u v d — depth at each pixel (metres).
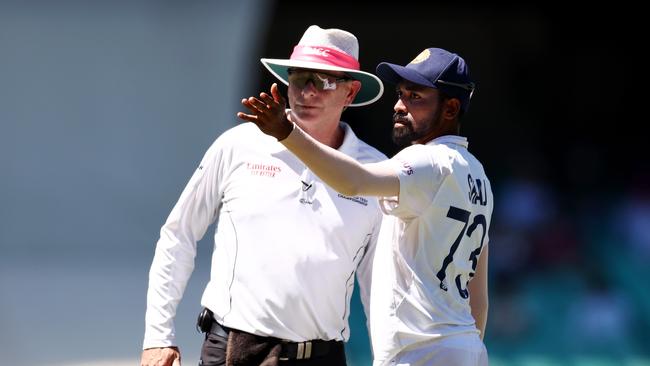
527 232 42.00
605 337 34.12
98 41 41.12
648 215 44.53
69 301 34.41
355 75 14.15
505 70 57.16
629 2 55.50
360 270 14.71
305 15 54.50
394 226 12.70
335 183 11.56
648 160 54.12
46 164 43.66
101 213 44.47
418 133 12.91
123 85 41.53
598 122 57.12
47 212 44.47
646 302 36.09
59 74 41.84
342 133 14.65
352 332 31.94
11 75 41.84
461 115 13.10
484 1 55.88
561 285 36.72
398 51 56.31
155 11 40.62
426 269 12.45
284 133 11.29
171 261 14.40
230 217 14.14
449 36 56.62
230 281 14.00
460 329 12.55
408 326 12.46
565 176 52.56
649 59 56.56
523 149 56.66
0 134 42.81
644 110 56.84
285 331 13.83
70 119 42.66
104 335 29.42
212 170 14.38
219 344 14.03
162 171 43.16
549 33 56.75
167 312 14.27
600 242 41.28
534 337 33.97
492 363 31.81
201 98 40.91
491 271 37.97
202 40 40.38
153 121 41.84
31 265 41.53
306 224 13.94
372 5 55.41
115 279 38.97
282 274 13.84
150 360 14.02
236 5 39.84
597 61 56.94
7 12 41.22
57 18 41.28
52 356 26.52
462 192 12.51
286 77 15.04
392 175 11.92
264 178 14.07
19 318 31.41
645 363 32.62
